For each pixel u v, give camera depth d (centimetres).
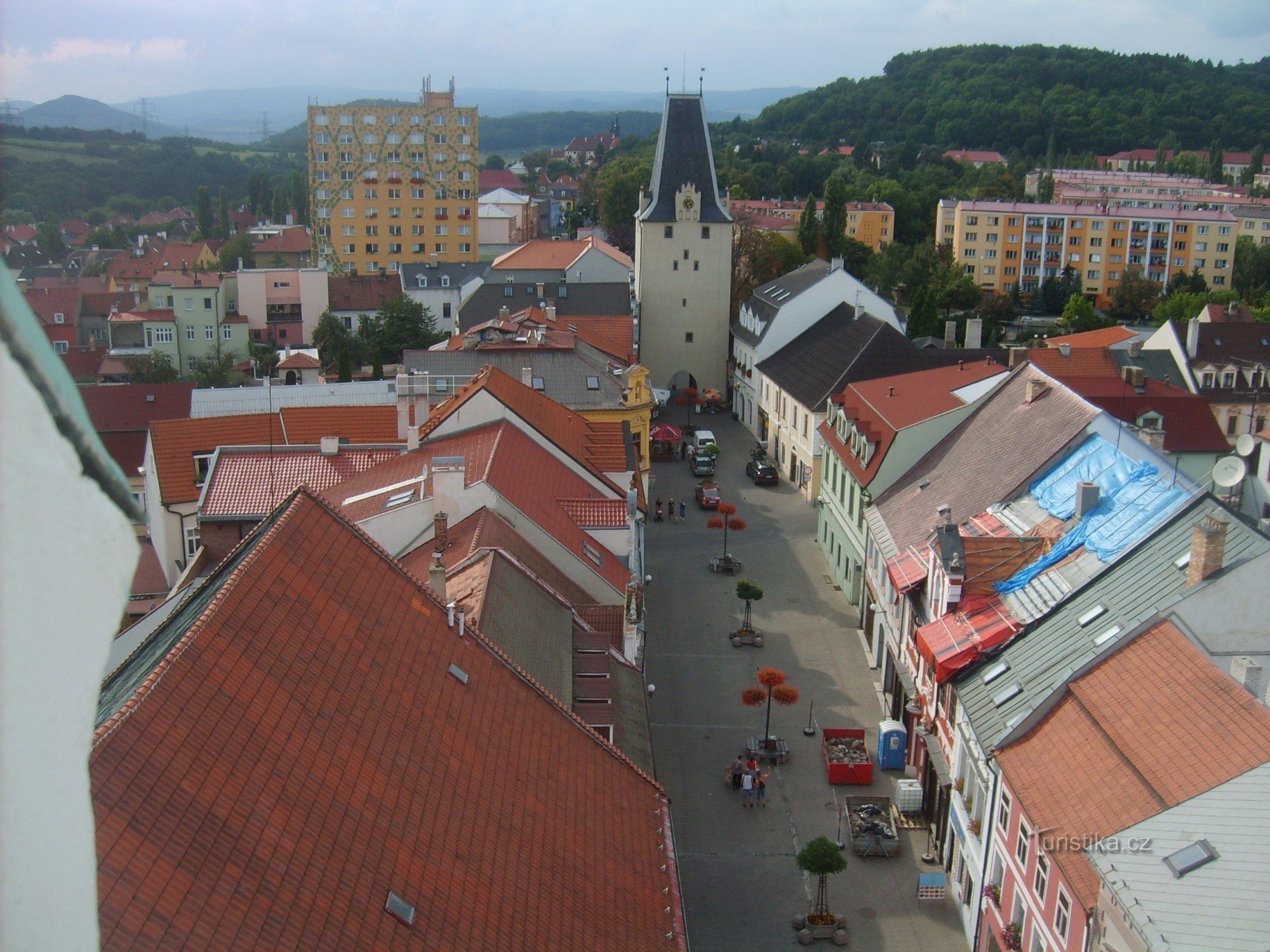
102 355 12175
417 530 4416
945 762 4197
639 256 11919
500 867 2264
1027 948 3148
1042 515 4544
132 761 1652
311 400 7619
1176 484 4038
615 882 2573
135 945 1457
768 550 7919
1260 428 9875
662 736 5297
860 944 3859
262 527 2528
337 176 17938
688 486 9519
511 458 5012
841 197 16950
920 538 5222
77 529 392
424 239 18300
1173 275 19212
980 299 16375
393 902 1930
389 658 2411
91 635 405
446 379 7550
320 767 2000
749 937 3891
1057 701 3441
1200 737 2906
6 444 370
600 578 4512
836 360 9306
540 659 3406
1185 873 2498
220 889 1634
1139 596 3634
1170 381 10006
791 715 5512
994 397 5834
